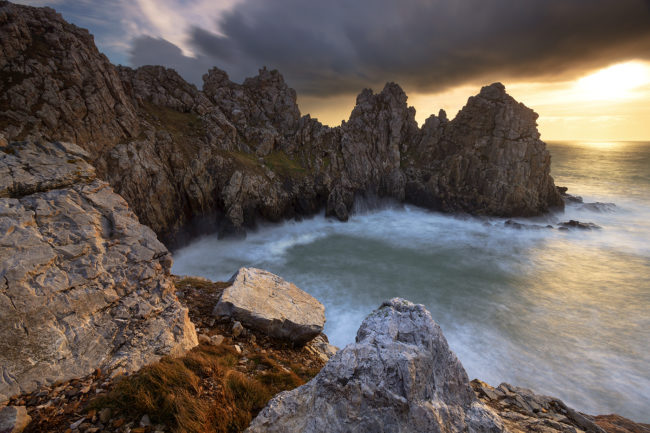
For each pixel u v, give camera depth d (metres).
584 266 38.62
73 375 5.77
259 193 50.84
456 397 5.39
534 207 58.62
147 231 8.80
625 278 34.69
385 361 5.25
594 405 17.00
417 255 43.12
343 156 65.38
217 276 36.22
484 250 44.94
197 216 44.28
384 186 66.62
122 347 6.70
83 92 35.91
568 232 51.56
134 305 7.37
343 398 4.92
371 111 72.50
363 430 4.66
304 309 11.56
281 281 12.84
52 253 6.46
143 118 46.34
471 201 61.19
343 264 39.94
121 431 4.91
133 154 37.91
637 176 108.06
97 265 7.09
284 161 60.75
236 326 10.05
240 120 63.34
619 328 24.78
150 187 38.91
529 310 28.08
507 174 59.06
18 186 7.05
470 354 21.59
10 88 30.94
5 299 5.38
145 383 5.86
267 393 6.70
